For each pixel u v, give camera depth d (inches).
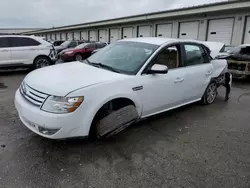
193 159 106.0
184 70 153.9
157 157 106.3
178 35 732.7
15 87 247.1
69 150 109.2
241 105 197.0
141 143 119.3
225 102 204.7
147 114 136.0
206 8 591.5
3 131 126.6
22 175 89.8
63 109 97.2
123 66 131.0
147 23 841.5
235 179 92.4
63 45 693.3
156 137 127.3
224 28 603.8
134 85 120.6
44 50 357.7
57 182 86.6
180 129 139.7
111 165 98.6
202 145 120.0
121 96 114.1
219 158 107.7
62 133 99.2
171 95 146.1
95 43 579.5
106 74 119.0
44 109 98.1
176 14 676.1
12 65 334.6
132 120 120.6
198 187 86.7
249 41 553.9
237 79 336.8
